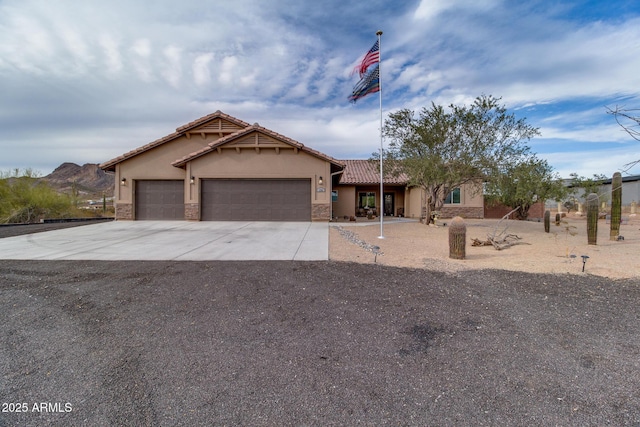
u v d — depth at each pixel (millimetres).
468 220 20656
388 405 2445
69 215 24484
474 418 2291
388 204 24328
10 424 2227
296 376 2852
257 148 17312
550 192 20047
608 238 11430
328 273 6359
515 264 7105
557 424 2225
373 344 3451
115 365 3031
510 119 13836
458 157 14508
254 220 17578
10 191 21469
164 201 18594
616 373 2873
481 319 4086
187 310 4434
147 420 2275
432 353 3252
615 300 4723
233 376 2852
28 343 3477
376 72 11938
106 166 18562
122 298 4918
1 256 8094
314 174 17438
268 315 4254
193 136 18938
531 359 3127
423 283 5637
